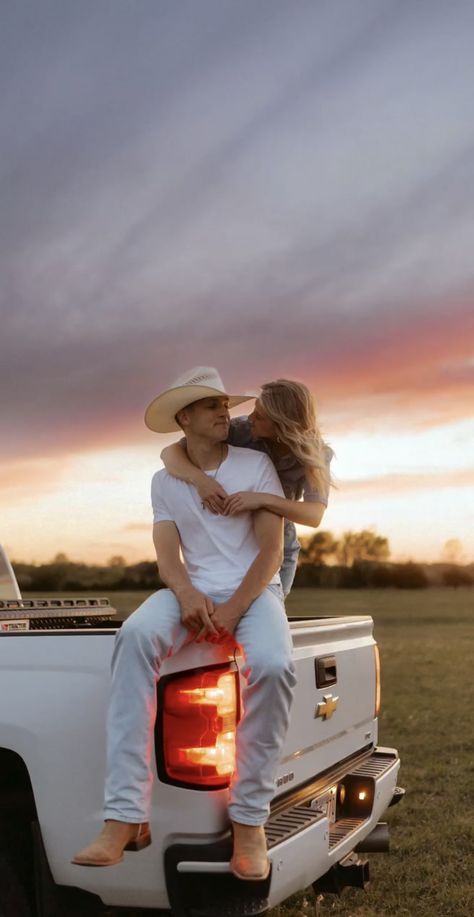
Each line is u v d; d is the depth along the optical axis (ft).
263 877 9.87
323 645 13.14
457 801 22.76
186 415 12.19
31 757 10.91
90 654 10.88
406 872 17.54
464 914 15.33
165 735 10.25
